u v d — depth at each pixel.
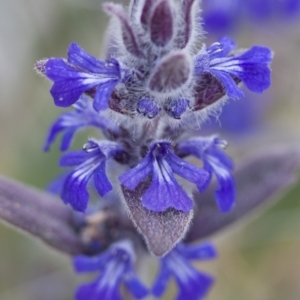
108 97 0.14
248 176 0.18
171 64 0.14
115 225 0.17
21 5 0.26
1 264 0.23
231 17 0.27
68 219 0.18
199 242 0.18
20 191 0.17
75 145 0.23
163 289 0.17
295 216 0.24
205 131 0.25
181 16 0.15
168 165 0.15
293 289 0.25
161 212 0.15
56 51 0.26
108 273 0.17
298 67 0.28
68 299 0.22
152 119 0.15
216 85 0.15
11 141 0.25
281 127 0.27
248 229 0.24
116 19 0.15
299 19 0.27
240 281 0.24
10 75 0.27
